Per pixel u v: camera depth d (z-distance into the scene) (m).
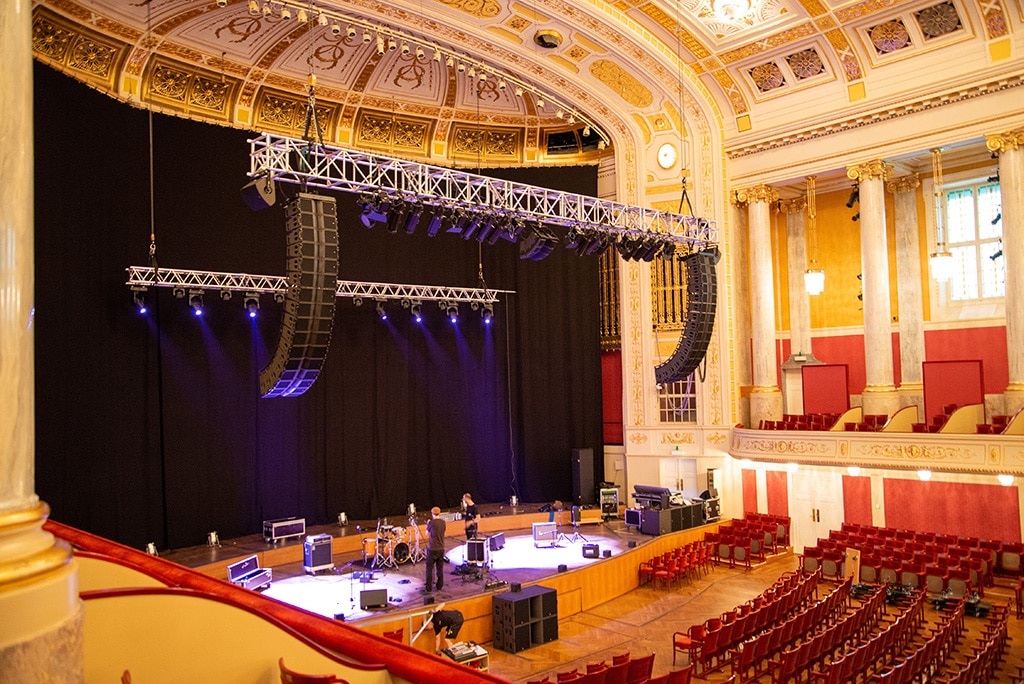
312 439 20.34
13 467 2.02
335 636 3.42
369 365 21.45
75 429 15.48
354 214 21.38
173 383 17.73
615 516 21.22
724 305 21.94
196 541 18.02
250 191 10.84
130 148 17.08
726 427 21.62
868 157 19.89
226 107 19.78
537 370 23.39
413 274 22.17
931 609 14.93
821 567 16.91
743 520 20.53
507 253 23.42
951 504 17.48
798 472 20.17
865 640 12.89
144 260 17.23
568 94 21.64
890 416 19.34
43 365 14.74
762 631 13.11
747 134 21.70
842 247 23.50
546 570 15.83
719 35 19.61
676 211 22.31
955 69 18.25
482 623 13.83
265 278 18.00
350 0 16.73
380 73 20.95
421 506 22.14
